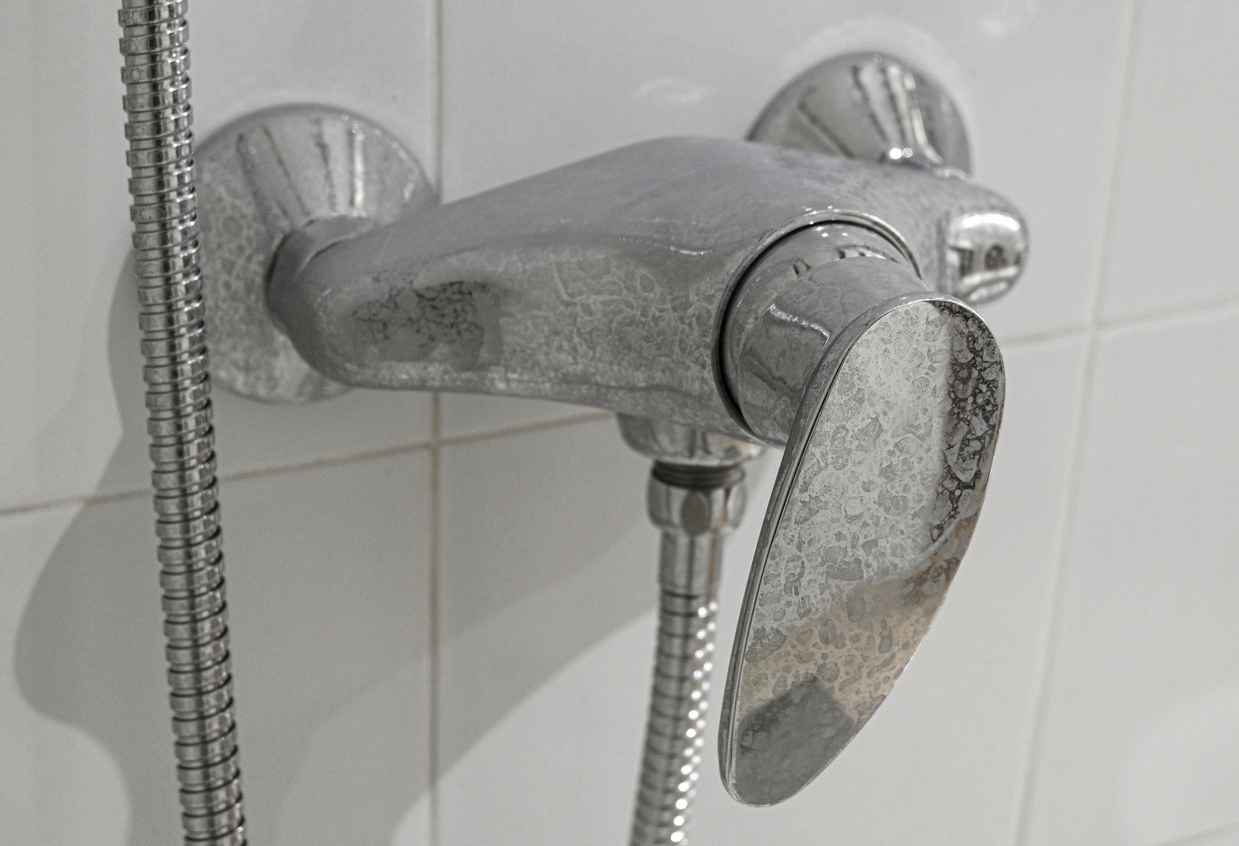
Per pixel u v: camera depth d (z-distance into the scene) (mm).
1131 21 518
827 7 468
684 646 431
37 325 395
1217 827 667
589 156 445
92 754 438
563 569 491
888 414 299
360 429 443
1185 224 557
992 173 515
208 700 368
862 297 302
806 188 341
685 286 336
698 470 411
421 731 486
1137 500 593
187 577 361
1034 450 563
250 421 427
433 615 475
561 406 472
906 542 311
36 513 410
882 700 327
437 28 415
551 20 429
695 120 458
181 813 413
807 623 308
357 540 454
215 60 392
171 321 348
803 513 298
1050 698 608
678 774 445
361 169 408
